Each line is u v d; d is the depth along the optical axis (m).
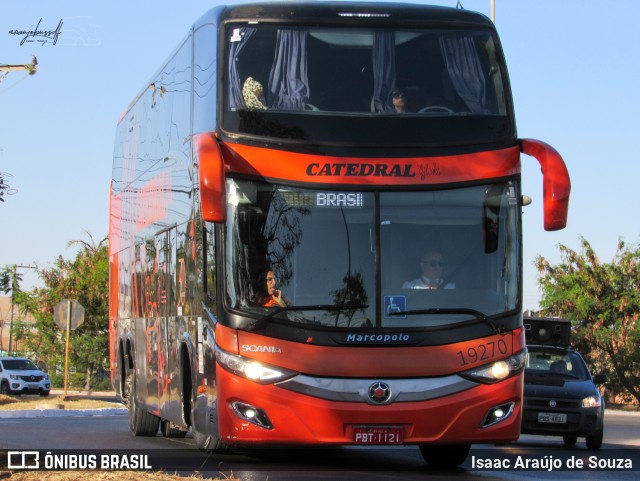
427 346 11.64
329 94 12.17
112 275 22.70
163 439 18.66
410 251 11.86
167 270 15.65
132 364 19.48
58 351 58.88
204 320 12.41
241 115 12.04
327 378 11.52
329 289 11.71
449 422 11.59
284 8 12.52
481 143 12.20
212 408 11.99
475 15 12.80
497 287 11.95
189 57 14.36
